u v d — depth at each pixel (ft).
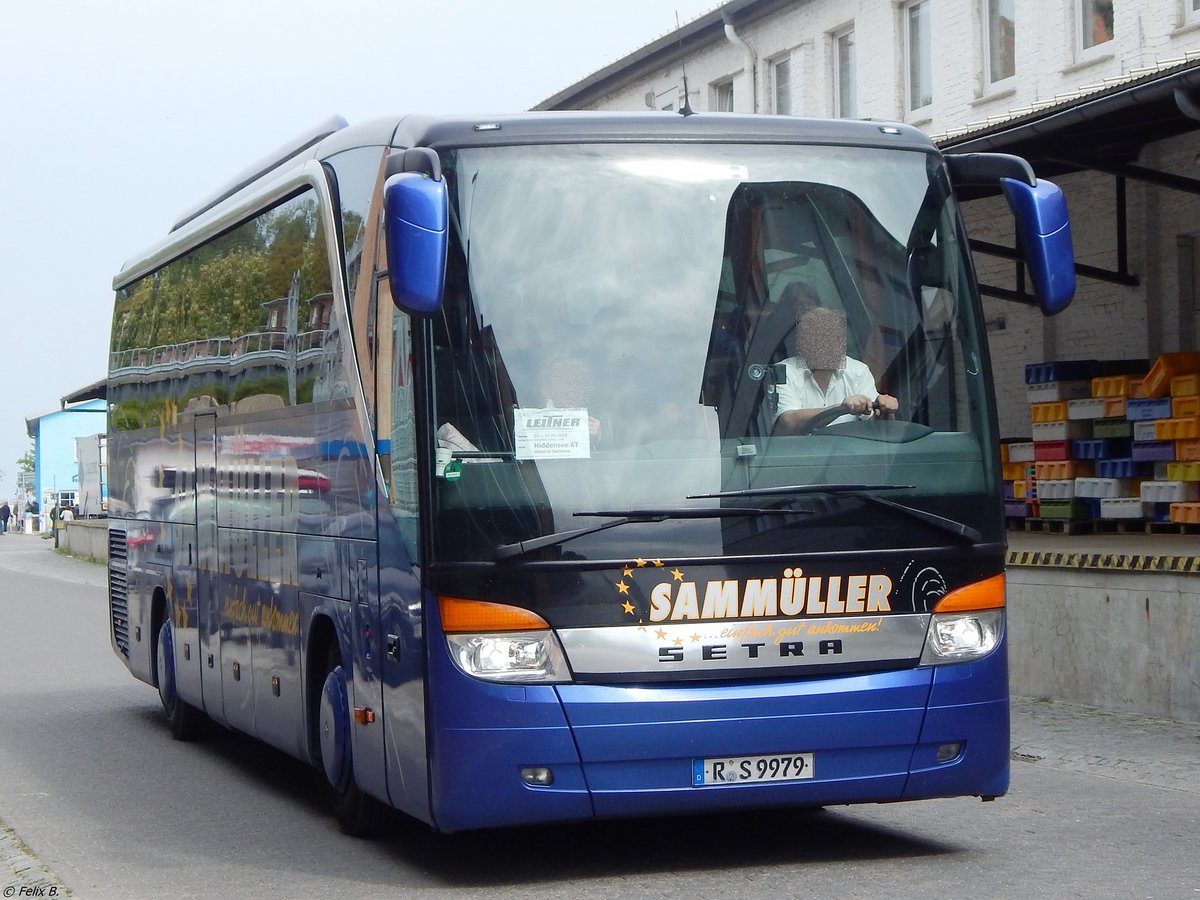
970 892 25.05
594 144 26.58
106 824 33.76
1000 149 56.44
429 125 26.63
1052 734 41.70
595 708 24.63
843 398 26.25
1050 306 26.94
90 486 206.28
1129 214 69.82
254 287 37.29
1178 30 75.72
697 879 26.43
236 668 38.34
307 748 32.86
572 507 24.97
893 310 26.89
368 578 28.37
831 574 25.61
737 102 112.37
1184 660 42.42
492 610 24.75
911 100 97.35
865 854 28.30
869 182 27.35
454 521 24.93
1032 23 85.25
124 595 52.54
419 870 28.09
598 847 29.37
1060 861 27.55
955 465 26.53
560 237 26.00
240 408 38.04
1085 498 64.44
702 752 24.91
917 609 26.00
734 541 25.26
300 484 33.06
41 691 58.70
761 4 107.04
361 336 29.09
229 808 35.53
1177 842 29.25
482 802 24.67
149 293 50.21
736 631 25.17
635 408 25.50
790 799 25.43
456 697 24.76
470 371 25.35
